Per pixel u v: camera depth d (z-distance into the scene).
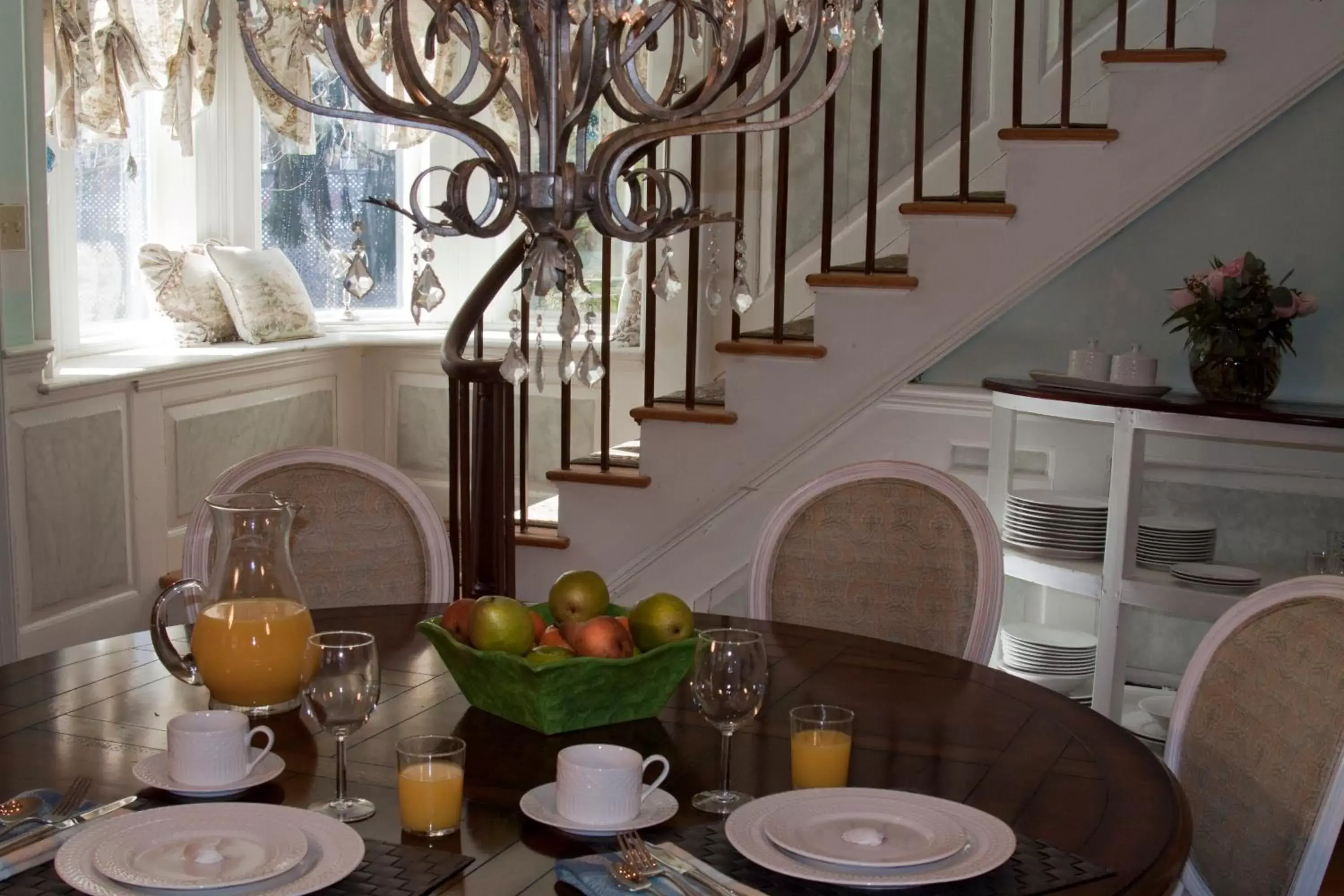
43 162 3.88
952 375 3.79
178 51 4.73
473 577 3.54
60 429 4.02
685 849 1.32
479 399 3.46
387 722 1.71
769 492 3.65
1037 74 4.13
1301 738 1.61
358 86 1.50
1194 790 1.79
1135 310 3.64
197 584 1.74
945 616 2.39
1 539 3.75
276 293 5.22
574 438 5.39
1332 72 3.17
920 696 1.87
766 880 1.25
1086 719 1.78
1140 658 3.77
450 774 1.35
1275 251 3.51
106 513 4.25
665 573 3.74
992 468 3.51
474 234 1.58
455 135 1.59
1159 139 3.28
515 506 4.06
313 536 2.46
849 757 1.50
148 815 1.30
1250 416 3.01
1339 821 1.51
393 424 5.73
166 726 1.67
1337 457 3.46
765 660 1.46
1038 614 3.91
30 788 1.46
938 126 4.29
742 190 3.76
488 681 1.69
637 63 4.36
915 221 3.44
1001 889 1.24
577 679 1.63
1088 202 3.33
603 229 1.58
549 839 1.36
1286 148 3.46
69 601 4.11
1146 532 3.30
